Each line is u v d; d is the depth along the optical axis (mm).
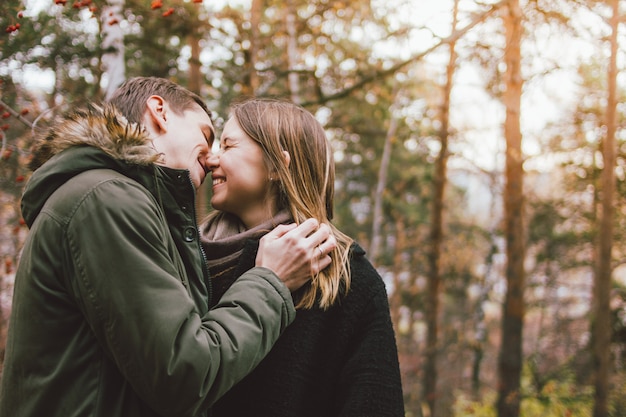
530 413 9656
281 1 8281
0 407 1265
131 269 1166
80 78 3951
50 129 1382
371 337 1602
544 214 10109
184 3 5809
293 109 1781
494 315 18391
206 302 1415
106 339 1165
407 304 15125
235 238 1659
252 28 7531
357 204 16469
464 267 15508
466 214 19484
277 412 1514
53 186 1285
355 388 1538
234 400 1567
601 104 8031
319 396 1582
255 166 1707
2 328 4094
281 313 1376
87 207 1205
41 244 1227
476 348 14188
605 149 7379
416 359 14039
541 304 11305
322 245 1537
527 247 11156
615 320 8031
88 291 1168
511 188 8672
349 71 7617
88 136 1286
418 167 15812
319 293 1607
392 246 17312
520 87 7324
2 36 3018
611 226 7465
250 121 1726
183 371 1141
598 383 7473
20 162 3510
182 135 1535
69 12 3467
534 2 4875
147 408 1235
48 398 1197
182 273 1356
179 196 1375
